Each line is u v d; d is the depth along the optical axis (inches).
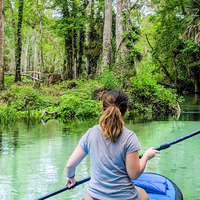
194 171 185.5
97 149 88.7
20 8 819.4
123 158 87.0
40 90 669.3
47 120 448.8
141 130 338.3
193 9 847.7
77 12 1023.0
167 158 216.5
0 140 292.8
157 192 123.2
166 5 966.4
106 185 86.7
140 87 548.4
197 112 527.2
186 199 143.1
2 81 690.2
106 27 701.3
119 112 88.0
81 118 471.8
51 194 100.0
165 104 544.7
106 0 700.0
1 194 151.3
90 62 1042.7
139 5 652.7
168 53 1088.2
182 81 1242.6
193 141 273.4
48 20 1261.1
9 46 1630.2
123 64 617.9
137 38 648.4
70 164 91.9
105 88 578.2
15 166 200.7
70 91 618.5
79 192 154.6
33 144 272.1
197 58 1097.4
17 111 522.9
